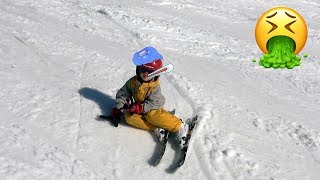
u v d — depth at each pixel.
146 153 4.37
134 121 4.62
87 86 5.61
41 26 7.98
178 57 8.02
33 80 5.44
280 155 4.63
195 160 4.35
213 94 6.04
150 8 13.31
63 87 5.44
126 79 6.12
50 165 3.88
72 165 3.96
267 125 5.28
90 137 4.44
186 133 4.42
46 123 4.53
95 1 12.60
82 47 7.13
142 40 8.86
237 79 7.10
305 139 5.02
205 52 8.88
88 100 5.21
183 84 6.17
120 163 4.16
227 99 5.95
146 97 4.51
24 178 3.64
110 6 12.02
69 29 8.40
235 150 4.53
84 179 3.83
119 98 4.64
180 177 4.10
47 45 6.87
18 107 4.71
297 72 8.13
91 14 10.28
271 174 4.27
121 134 4.60
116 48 7.71
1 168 3.68
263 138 4.95
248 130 5.09
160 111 4.48
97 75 6.06
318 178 4.31
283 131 5.17
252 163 4.38
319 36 12.63
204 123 5.05
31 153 3.98
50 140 4.25
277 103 6.16
